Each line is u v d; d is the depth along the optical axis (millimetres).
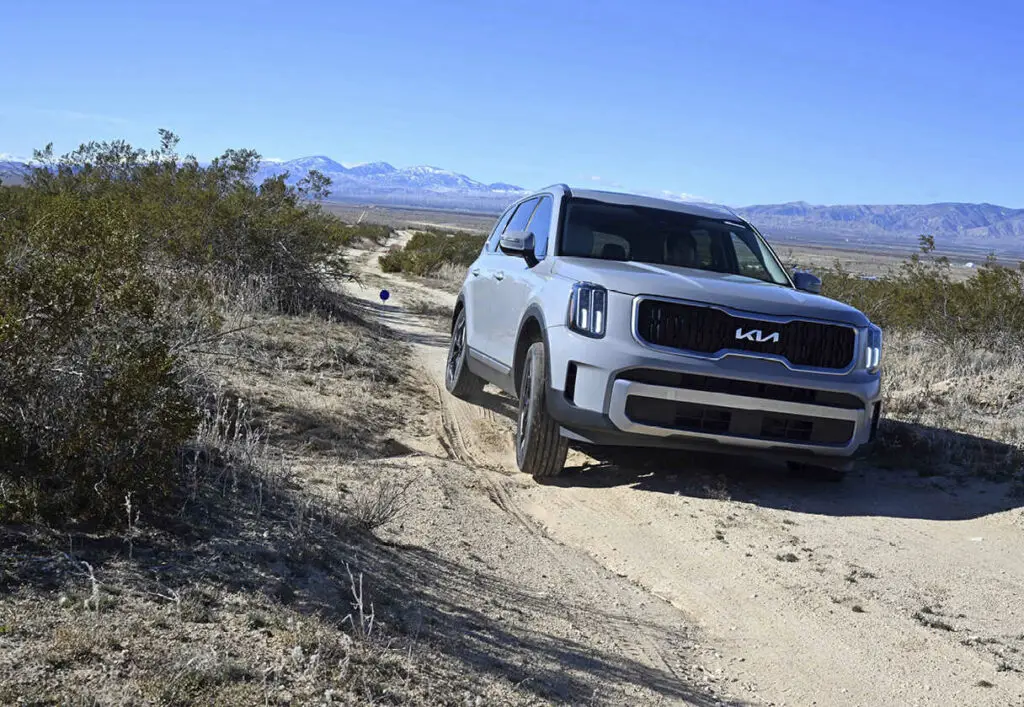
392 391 8961
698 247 7273
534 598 4273
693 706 3365
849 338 6117
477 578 4352
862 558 5180
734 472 6941
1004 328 13312
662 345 5926
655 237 7266
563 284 6355
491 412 8875
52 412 3822
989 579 4906
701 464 7098
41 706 2338
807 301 6207
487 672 3205
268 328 10180
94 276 4102
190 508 4008
